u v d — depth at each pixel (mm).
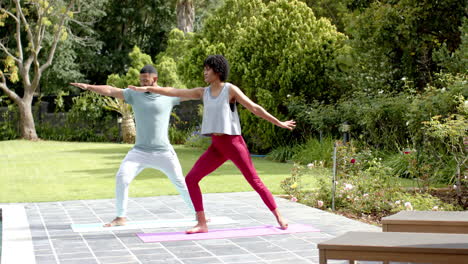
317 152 12305
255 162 13586
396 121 11125
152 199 7613
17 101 23875
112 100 22281
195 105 21656
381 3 13297
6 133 24438
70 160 13961
